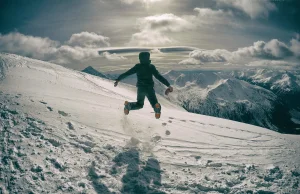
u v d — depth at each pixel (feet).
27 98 27.22
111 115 26.89
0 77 41.78
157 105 20.80
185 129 26.17
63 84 46.60
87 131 21.26
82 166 16.06
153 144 20.59
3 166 14.88
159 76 21.12
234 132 27.30
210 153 20.13
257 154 20.65
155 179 15.64
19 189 13.34
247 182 15.93
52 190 13.60
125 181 15.12
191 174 16.55
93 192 13.83
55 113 23.84
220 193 14.74
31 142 17.80
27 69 57.41
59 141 18.57
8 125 19.76
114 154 17.92
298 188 15.42
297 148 22.67
